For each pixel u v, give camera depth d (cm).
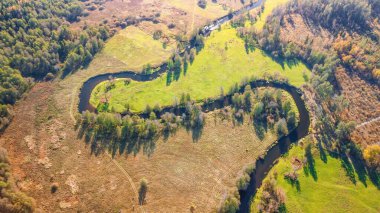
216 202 10919
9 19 15962
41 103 14112
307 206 10900
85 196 10919
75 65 16225
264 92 14800
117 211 10569
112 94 14875
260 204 10825
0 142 12331
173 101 14188
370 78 15650
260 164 12269
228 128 13450
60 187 11112
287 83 15762
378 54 16250
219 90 15175
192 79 15838
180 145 12681
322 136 13250
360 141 12962
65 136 12775
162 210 10650
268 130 13425
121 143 12600
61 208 10550
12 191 10288
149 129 12912
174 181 11488
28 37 15750
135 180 11456
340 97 14325
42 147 12331
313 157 12475
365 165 12238
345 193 11344
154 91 15125
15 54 15025
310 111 14362
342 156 12531
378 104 14650
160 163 12031
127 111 13975
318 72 16100
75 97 14588
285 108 14138
